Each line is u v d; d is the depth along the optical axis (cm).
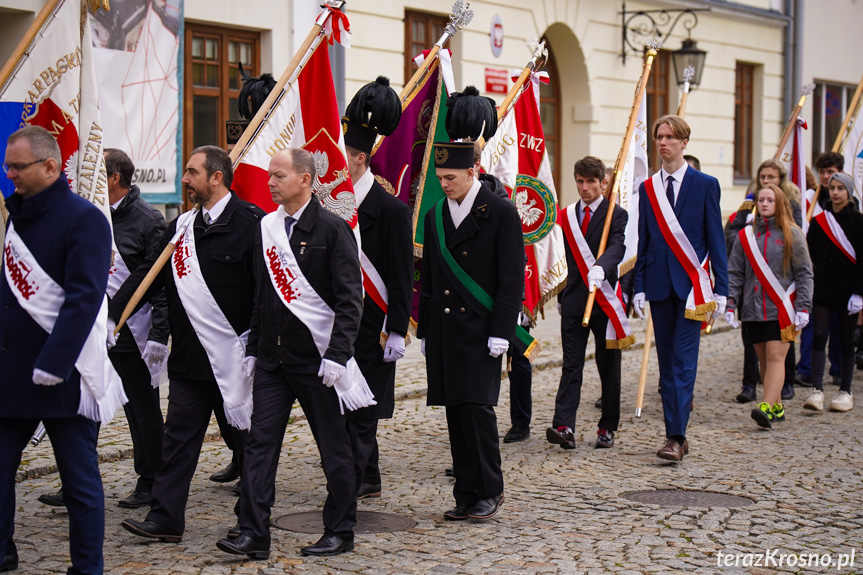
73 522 440
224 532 542
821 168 1018
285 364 500
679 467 692
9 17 962
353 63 1309
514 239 555
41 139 434
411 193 687
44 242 434
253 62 1236
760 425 806
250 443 502
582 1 1650
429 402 573
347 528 513
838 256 887
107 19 1020
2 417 437
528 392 769
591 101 1683
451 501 610
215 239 525
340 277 497
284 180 499
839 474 673
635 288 737
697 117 1902
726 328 1424
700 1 1867
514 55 1541
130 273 589
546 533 546
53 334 422
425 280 583
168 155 1102
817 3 2208
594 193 766
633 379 1052
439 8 1434
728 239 988
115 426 767
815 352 891
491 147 764
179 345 525
